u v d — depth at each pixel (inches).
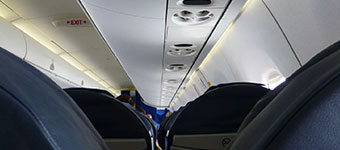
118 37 179.0
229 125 86.8
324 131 11.5
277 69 162.6
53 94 13.5
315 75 12.3
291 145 11.9
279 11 133.4
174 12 138.9
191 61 249.1
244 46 186.9
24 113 10.3
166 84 390.6
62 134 11.4
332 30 107.8
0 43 162.6
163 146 144.4
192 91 427.2
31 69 13.7
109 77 486.6
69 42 281.7
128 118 90.5
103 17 145.0
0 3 193.2
